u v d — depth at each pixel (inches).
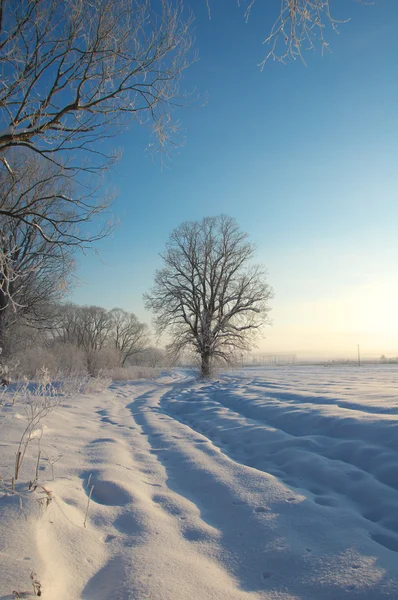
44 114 201.0
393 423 226.7
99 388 662.5
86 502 149.3
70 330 2301.9
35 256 382.6
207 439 284.4
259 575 106.6
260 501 156.3
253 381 848.3
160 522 136.7
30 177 305.0
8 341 708.0
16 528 113.4
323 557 112.2
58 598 89.0
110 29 199.3
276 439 255.4
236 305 1152.2
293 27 135.3
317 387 556.1
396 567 104.7
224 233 1179.3
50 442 236.7
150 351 2778.1
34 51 196.7
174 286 1167.6
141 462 218.2
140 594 92.4
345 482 171.5
